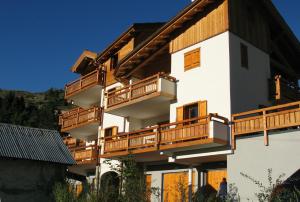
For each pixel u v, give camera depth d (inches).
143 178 523.8
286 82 852.0
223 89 742.5
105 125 1096.8
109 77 1144.8
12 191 783.1
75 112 1216.8
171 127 834.2
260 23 871.1
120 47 1129.4
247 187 642.2
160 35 887.7
